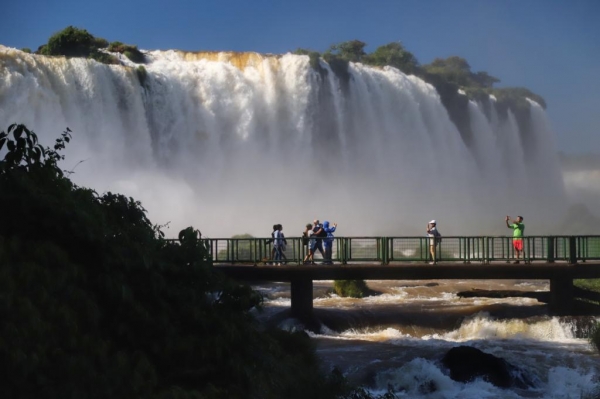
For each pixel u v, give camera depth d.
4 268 8.32
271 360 10.43
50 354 8.16
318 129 51.47
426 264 23.16
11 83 35.53
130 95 41.78
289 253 29.88
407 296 28.23
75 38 48.75
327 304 26.11
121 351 8.81
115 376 8.48
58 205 9.45
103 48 50.00
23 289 8.38
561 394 16.61
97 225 9.57
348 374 17.66
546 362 18.64
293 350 13.60
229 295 10.53
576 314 23.45
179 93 45.12
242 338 10.12
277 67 50.56
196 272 10.34
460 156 59.97
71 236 9.47
